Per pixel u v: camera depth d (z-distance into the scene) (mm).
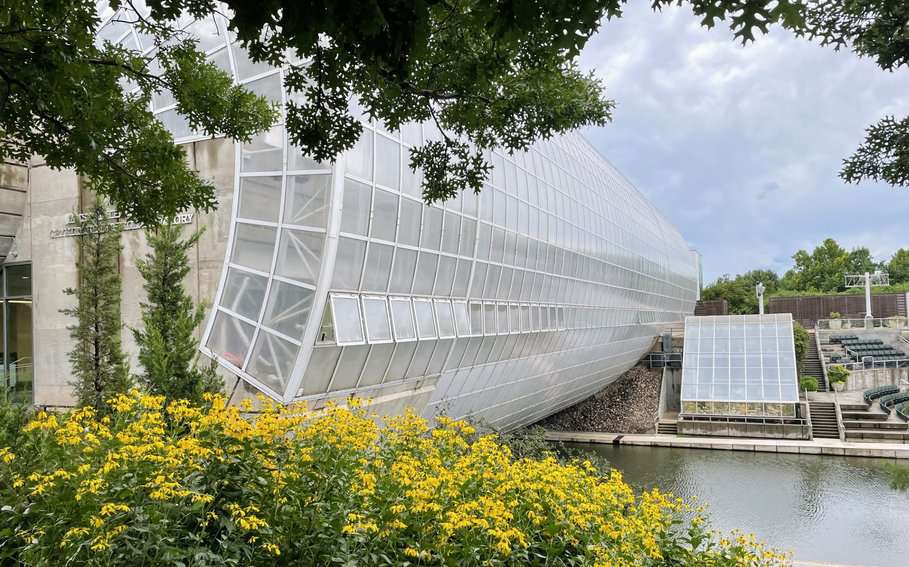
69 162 7590
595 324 30297
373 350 13156
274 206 12195
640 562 7305
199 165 13164
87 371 12000
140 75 7414
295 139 6559
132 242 14172
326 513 5824
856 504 21281
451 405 18188
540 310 22859
